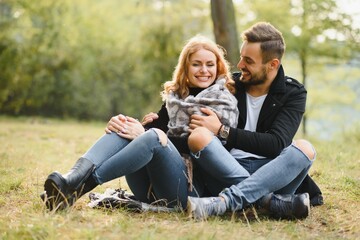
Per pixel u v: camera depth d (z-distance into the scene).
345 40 16.41
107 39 22.73
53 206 3.22
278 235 3.04
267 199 3.41
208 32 19.16
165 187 3.49
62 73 22.27
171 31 18.67
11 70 20.55
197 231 2.96
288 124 3.62
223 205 3.28
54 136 9.77
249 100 3.75
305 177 3.77
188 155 3.57
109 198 3.51
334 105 20.94
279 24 17.22
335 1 16.06
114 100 23.38
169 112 3.68
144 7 19.59
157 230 3.00
